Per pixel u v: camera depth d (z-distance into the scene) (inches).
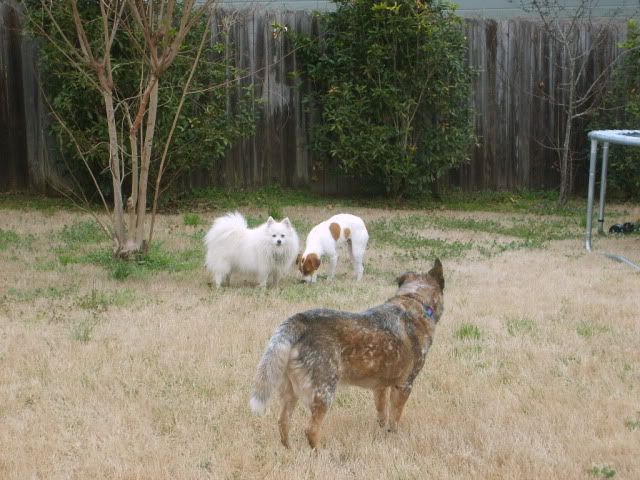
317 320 202.4
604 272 438.6
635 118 747.4
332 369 199.6
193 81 636.7
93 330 314.0
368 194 764.0
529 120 776.3
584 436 217.8
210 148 659.4
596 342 307.6
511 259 478.0
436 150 717.3
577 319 341.1
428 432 222.4
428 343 221.5
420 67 699.4
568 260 475.2
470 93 737.0
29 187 689.6
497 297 378.3
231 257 407.5
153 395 246.7
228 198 710.5
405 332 213.6
